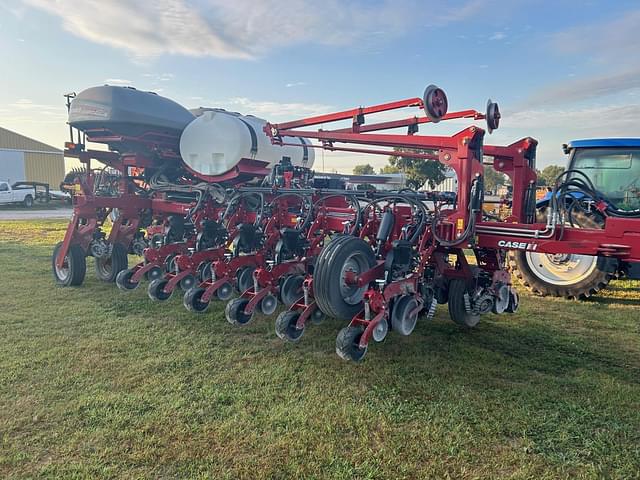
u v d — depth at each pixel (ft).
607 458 8.12
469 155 13.37
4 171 118.01
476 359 12.67
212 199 21.30
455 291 15.14
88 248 20.99
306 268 16.35
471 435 8.74
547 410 9.76
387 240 13.73
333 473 7.51
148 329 14.48
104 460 7.75
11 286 20.22
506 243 13.50
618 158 21.77
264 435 8.55
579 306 18.92
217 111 23.56
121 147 24.00
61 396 9.92
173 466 7.62
